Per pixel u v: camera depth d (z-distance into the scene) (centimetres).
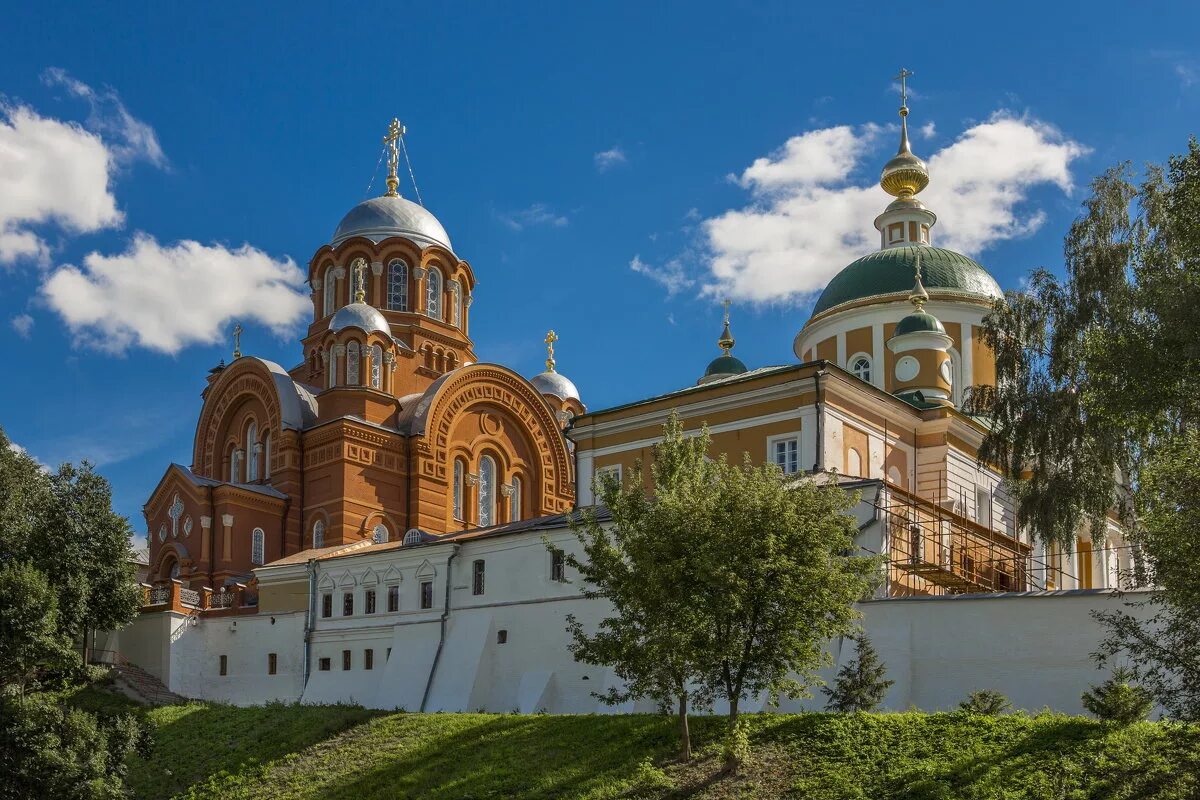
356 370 7356
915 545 4744
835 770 3206
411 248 8162
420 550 5369
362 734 4403
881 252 6988
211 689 5875
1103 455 4334
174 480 7181
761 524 3275
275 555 7050
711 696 3741
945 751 3164
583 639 3547
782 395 5272
